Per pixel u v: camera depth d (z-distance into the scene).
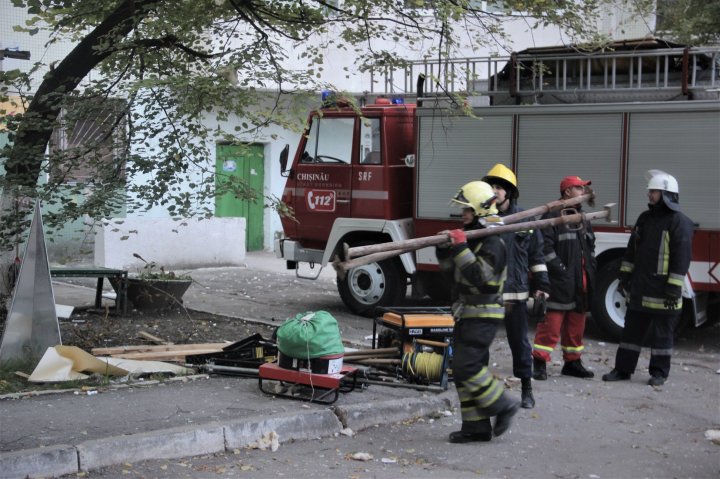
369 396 6.99
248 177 17.45
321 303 12.53
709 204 9.50
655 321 8.03
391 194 11.16
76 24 9.63
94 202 8.31
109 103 8.99
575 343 8.25
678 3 12.43
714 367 8.90
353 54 17.00
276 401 6.68
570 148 10.23
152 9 9.13
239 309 11.77
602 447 6.11
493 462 5.70
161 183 8.69
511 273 6.96
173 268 15.36
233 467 5.43
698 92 9.76
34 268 7.40
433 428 6.55
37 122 8.61
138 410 6.27
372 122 11.23
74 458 5.18
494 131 10.63
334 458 5.71
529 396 7.12
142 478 5.14
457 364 6.06
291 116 9.52
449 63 10.31
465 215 6.04
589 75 10.23
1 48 11.80
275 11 10.01
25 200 8.69
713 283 9.48
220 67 8.96
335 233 11.49
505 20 11.00
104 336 9.08
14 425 5.78
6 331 7.33
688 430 6.60
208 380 7.38
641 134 9.86
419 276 11.32
